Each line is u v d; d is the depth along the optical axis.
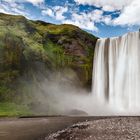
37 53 72.81
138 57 74.75
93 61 87.75
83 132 28.73
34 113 55.91
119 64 79.94
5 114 50.81
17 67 65.62
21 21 79.06
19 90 62.47
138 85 73.06
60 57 81.12
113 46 83.44
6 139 26.08
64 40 85.44
